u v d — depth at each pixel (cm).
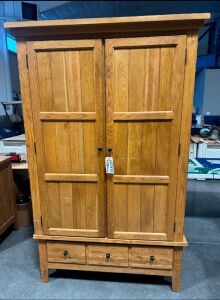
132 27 124
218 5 423
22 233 239
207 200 322
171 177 144
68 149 148
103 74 134
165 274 160
